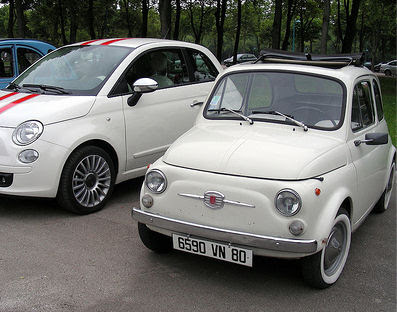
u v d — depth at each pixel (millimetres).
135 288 3643
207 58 7000
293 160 3432
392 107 14016
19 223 4961
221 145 3727
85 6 29250
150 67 6090
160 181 3650
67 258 4137
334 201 3455
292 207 3227
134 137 5719
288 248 3211
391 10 37781
